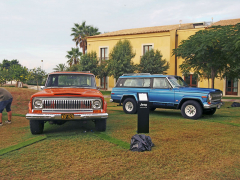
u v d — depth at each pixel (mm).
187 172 3465
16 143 4988
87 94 5594
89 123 7449
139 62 27438
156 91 9266
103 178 3256
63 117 5344
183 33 26531
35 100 5449
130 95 9875
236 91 24109
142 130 5938
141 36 27250
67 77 6852
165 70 24266
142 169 3570
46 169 3572
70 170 3537
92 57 27547
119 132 6066
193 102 8344
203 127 6797
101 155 4207
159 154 4266
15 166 3691
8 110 7371
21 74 34656
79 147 4691
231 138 5457
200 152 4387
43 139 5340
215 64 13844
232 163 3832
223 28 13516
